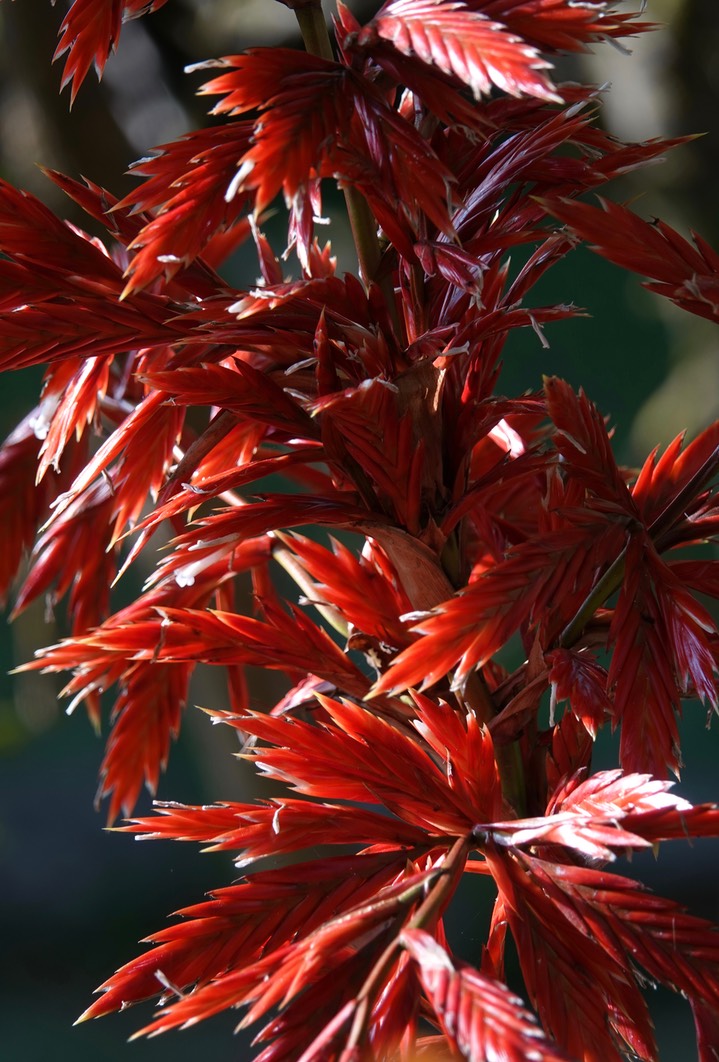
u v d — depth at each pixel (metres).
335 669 1.21
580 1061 1.13
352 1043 1.08
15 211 1.15
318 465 1.44
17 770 7.37
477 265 1.13
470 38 1.09
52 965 6.46
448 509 1.18
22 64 1.68
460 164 1.18
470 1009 1.08
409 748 1.17
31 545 1.31
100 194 1.18
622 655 1.16
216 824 1.17
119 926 6.69
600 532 1.16
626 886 1.14
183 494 1.15
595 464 1.17
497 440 1.26
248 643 1.20
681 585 1.16
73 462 1.31
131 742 1.27
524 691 1.19
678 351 3.25
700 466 1.19
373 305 1.16
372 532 1.18
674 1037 4.66
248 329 1.15
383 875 1.16
